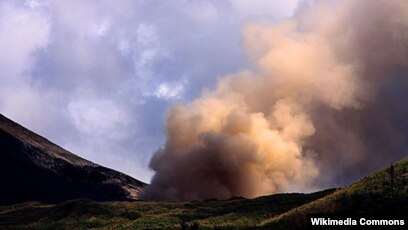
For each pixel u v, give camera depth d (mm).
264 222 67938
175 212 105000
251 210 96312
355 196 57562
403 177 60406
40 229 103562
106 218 107250
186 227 75562
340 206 57125
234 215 92500
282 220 62719
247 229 64750
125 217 105688
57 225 104812
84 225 102000
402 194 54656
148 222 92750
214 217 93312
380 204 53906
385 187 58281
